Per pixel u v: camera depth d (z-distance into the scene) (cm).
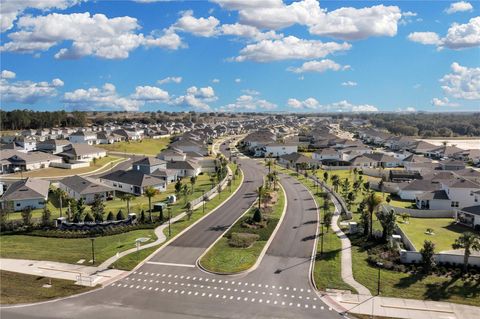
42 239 6962
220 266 5641
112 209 8838
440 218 8462
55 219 7875
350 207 8919
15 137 19538
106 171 13725
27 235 7175
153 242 6625
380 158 15238
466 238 5359
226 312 4472
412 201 9994
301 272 5475
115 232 7162
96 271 5578
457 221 8088
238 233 6994
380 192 10888
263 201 9356
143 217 7769
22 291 5003
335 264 5684
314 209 8750
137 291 4991
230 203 9344
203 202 9256
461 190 8888
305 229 7294
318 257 5953
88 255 6141
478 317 4344
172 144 19400
